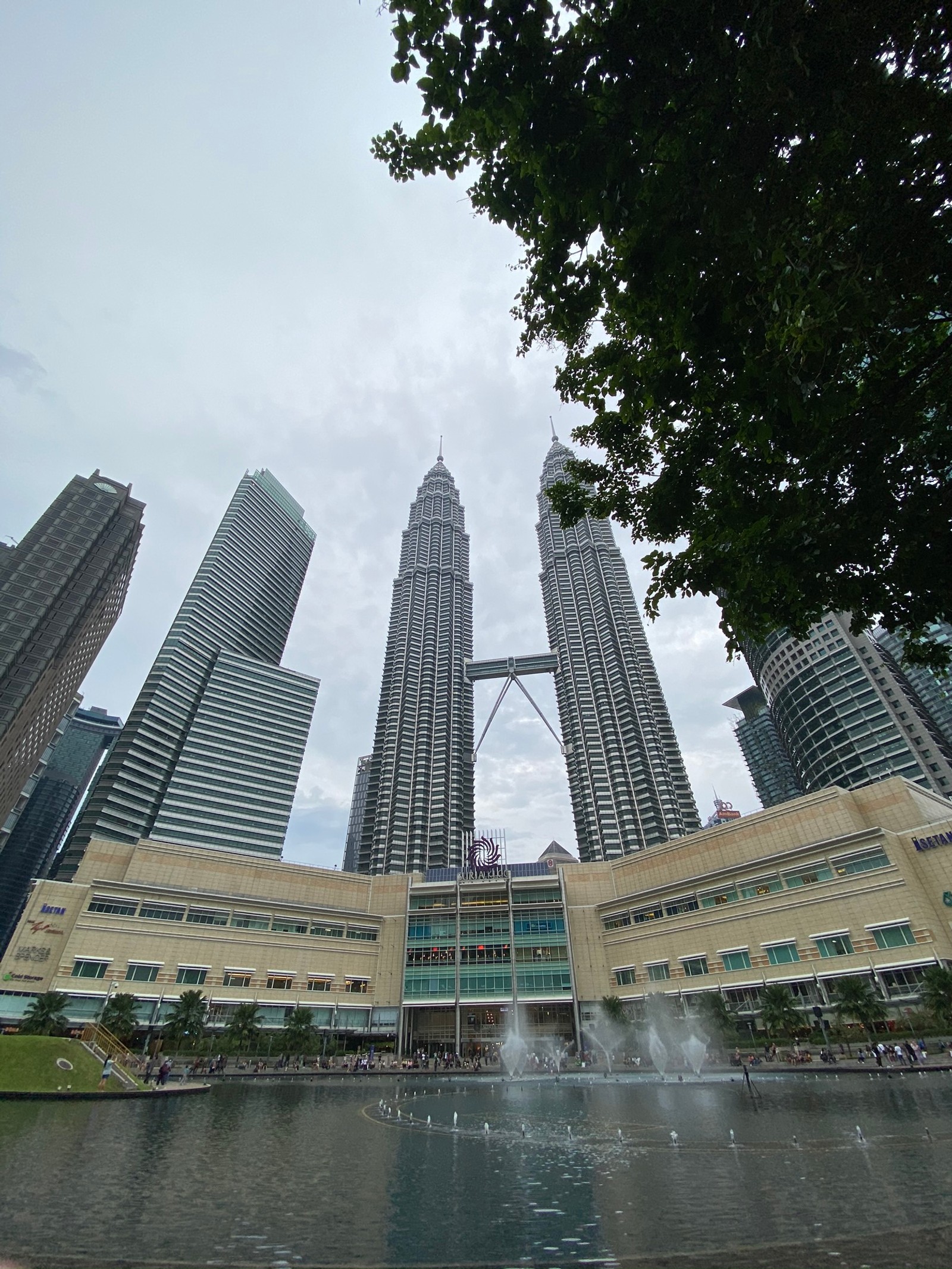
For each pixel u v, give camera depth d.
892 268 6.09
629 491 11.50
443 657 181.75
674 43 6.00
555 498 12.28
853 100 5.64
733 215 5.93
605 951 76.12
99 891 65.56
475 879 84.06
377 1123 23.61
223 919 71.50
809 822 60.69
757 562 8.85
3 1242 8.59
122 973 63.25
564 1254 8.43
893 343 7.16
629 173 6.27
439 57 6.65
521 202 7.59
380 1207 11.27
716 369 7.13
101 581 121.81
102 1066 29.62
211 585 171.25
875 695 123.12
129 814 128.25
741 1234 9.02
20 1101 24.22
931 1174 12.22
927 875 51.78
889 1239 8.43
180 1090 31.23
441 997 75.12
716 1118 22.31
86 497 127.56
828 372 7.04
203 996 66.06
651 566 10.84
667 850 73.94
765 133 5.85
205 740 145.00
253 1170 14.51
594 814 139.50
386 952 80.12
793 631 9.84
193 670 154.62
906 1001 48.56
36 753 130.88
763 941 59.62
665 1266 7.76
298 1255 8.44
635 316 7.84
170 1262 7.98
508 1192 12.41
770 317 6.27
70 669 122.12
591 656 167.12
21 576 112.38
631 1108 26.98
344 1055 69.25
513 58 6.37
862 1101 24.66
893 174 5.88
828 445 7.87
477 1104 30.92
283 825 146.75
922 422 7.67
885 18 5.37
